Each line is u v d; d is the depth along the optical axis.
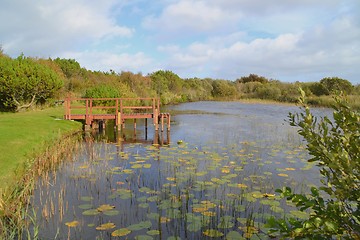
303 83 42.50
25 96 18.61
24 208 5.73
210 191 6.58
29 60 18.91
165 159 9.50
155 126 15.93
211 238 4.58
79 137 13.60
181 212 5.51
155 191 6.61
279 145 11.91
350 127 2.28
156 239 4.57
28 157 8.61
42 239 4.64
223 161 9.33
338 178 2.22
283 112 26.91
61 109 20.31
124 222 5.18
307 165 8.80
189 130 16.39
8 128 11.84
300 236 2.32
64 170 8.28
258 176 7.70
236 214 5.39
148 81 38.88
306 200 2.37
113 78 33.53
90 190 6.73
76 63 37.78
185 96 43.84
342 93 2.45
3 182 6.51
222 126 17.94
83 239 4.64
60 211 5.59
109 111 21.92
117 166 8.73
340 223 2.24
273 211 5.51
